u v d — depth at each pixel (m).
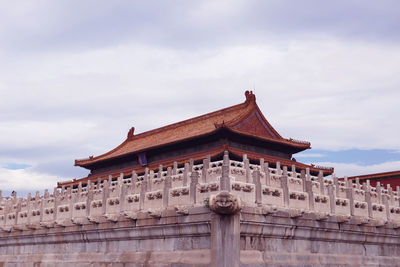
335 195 29.12
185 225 21.84
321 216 24.58
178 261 21.75
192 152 52.84
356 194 30.77
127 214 24.41
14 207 38.50
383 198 30.89
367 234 28.31
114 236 26.03
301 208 24.48
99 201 27.70
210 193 21.28
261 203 21.98
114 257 25.70
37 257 32.19
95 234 27.28
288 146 55.56
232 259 19.70
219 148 47.44
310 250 24.62
